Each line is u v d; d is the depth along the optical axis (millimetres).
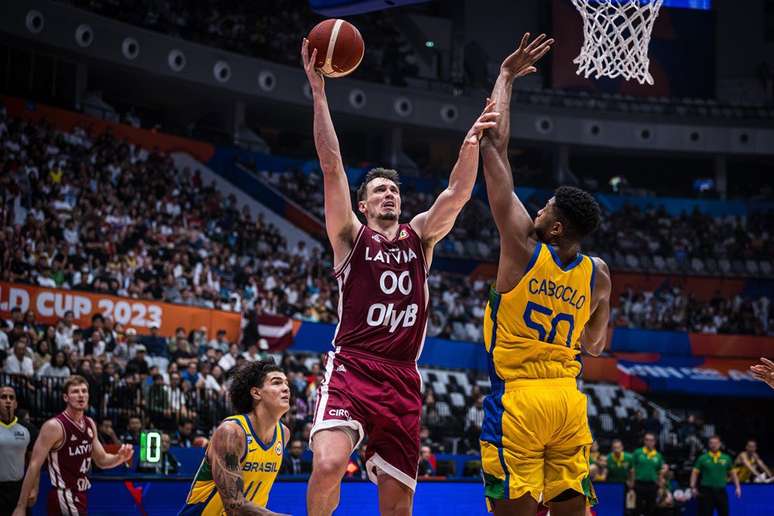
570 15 31125
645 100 30500
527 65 4074
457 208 4266
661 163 32375
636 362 23422
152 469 9609
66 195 17844
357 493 9672
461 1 31000
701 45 31812
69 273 15281
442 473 13250
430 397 17484
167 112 27141
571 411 3744
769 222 28703
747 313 25484
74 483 6504
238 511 4309
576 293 3826
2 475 7754
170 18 25016
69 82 22891
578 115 29453
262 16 27172
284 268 20484
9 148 17766
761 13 32125
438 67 30938
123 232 17578
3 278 14062
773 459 23125
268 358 4805
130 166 20453
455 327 21391
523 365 3766
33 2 21125
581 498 3830
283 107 26766
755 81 31906
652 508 13516
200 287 17156
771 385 4664
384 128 28516
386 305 4152
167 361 14406
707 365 23891
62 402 12172
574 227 3832
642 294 26016
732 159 31234
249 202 24266
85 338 13805
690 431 20250
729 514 13430
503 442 3721
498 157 3863
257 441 4664
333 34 4258
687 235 28250
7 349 12320
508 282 3770
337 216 4172
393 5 6668
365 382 4078
